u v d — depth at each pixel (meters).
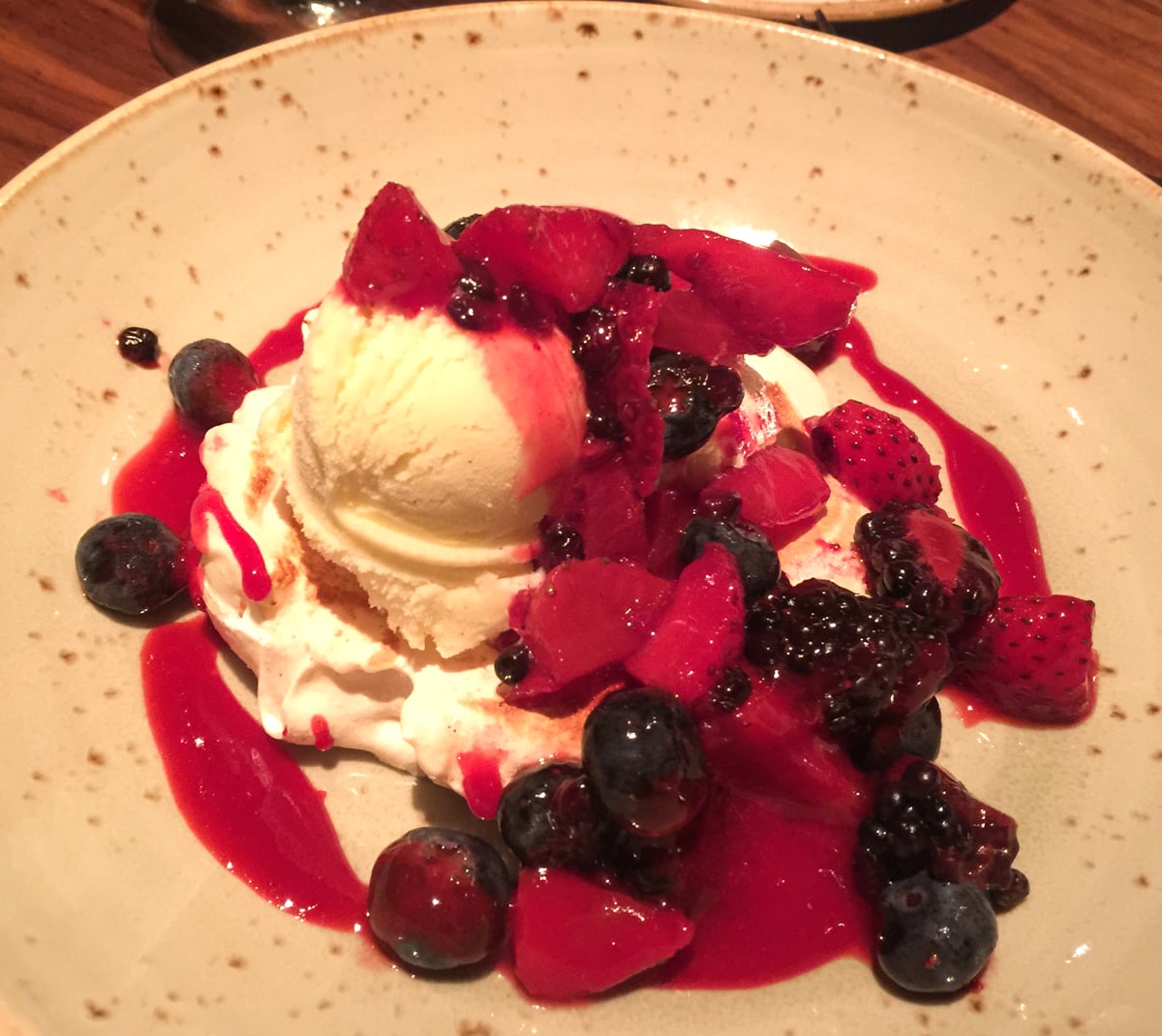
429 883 0.14
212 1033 0.13
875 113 0.24
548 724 0.16
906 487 0.20
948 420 0.22
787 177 0.25
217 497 0.17
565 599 0.15
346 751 0.17
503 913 0.15
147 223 0.21
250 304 0.22
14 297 0.19
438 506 0.16
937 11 0.29
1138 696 0.18
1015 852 0.15
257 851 0.16
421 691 0.16
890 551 0.17
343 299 0.16
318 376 0.15
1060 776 0.17
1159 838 0.16
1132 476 0.21
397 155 0.24
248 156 0.22
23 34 0.26
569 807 0.14
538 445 0.15
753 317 0.18
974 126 0.24
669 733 0.14
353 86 0.23
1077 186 0.23
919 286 0.24
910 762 0.15
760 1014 0.15
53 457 0.19
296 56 0.23
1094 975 0.15
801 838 0.16
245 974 0.14
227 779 0.16
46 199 0.20
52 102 0.24
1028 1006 0.15
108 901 0.14
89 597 0.17
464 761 0.16
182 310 0.21
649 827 0.14
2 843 0.14
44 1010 0.13
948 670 0.16
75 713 0.16
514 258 0.15
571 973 0.14
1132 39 0.30
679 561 0.17
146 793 0.16
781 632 0.15
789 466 0.19
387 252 0.15
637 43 0.25
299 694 0.17
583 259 0.15
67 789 0.15
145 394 0.20
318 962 0.15
